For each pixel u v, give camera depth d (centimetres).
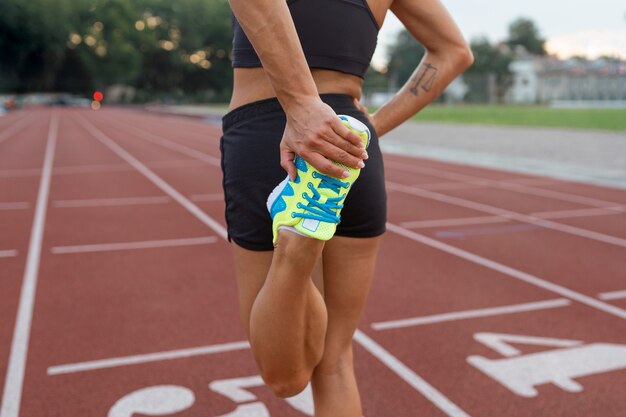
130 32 8575
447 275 477
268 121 136
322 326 134
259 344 132
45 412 262
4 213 745
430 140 1936
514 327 363
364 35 143
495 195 870
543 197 850
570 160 1295
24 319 379
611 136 1964
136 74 8669
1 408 265
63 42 7875
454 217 714
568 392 278
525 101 7075
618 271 487
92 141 2012
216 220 699
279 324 126
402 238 607
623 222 683
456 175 1090
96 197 867
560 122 2881
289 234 118
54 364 312
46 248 566
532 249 562
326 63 138
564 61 8281
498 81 7975
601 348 330
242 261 143
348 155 115
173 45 9100
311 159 115
